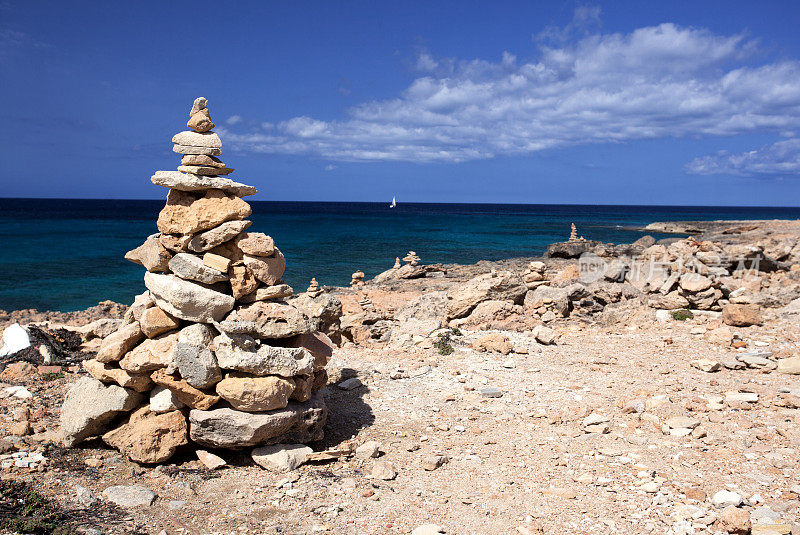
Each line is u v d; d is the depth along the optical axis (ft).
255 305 29.50
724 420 32.01
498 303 58.03
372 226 367.86
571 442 30.35
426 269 120.37
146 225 324.19
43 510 22.49
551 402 36.45
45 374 40.86
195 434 27.20
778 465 26.53
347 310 64.85
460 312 59.21
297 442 29.19
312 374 29.68
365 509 23.38
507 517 22.74
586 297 62.23
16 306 101.19
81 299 108.78
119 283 127.44
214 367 27.20
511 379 41.24
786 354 43.01
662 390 37.60
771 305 56.59
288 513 23.03
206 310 27.99
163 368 27.68
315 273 149.79
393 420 34.09
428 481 26.05
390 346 51.29
